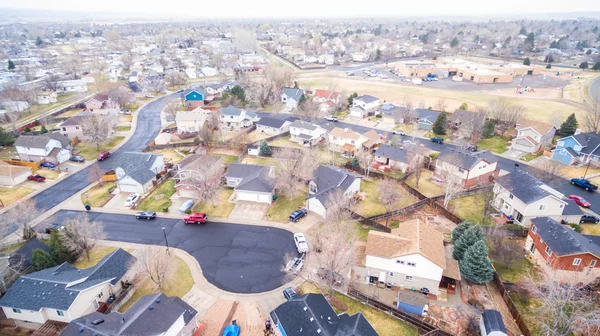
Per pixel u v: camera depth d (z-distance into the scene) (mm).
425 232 41062
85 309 34406
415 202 55500
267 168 61594
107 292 36969
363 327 30188
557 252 38062
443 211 52031
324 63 194625
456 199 56625
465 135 82125
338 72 171000
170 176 65250
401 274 38000
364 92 131375
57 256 40938
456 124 89812
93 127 76812
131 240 46625
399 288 38656
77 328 29625
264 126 88688
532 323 33594
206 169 58781
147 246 45156
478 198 57250
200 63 184125
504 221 50344
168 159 71875
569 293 30938
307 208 53562
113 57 196875
